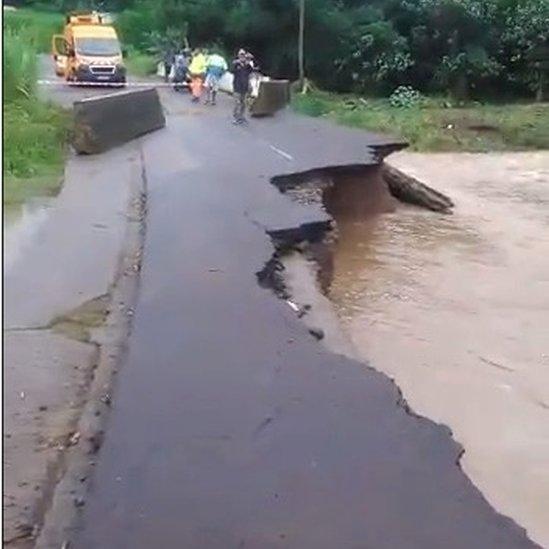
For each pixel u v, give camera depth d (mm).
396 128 35062
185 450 6305
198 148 20547
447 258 16953
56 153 19016
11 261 11805
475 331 12703
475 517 5539
